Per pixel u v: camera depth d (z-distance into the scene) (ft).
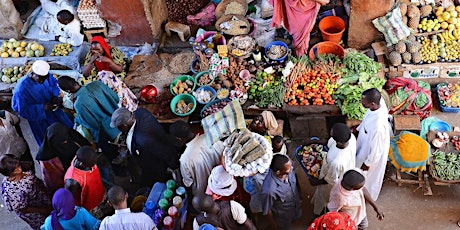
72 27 26.76
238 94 23.08
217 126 18.76
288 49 24.44
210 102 22.95
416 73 23.86
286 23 23.47
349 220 15.78
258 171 17.43
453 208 20.92
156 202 19.20
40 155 18.76
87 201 18.63
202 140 18.61
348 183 16.39
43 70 20.88
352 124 22.20
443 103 23.57
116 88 22.02
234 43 24.77
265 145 17.85
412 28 24.17
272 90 22.94
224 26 25.75
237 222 16.57
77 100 20.38
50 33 27.84
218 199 17.97
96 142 21.56
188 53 25.29
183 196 19.35
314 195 20.24
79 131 21.24
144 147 19.01
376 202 21.36
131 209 20.03
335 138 17.15
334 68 23.39
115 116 18.60
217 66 24.07
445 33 24.08
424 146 20.36
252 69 23.91
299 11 22.22
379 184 20.30
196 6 27.76
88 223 17.10
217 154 18.88
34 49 26.86
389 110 22.72
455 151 21.22
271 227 19.26
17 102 21.26
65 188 17.44
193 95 23.47
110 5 25.49
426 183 21.11
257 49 24.47
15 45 26.96
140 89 24.25
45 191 18.88
